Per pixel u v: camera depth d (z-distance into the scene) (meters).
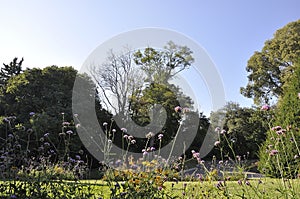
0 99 13.57
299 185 2.47
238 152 9.93
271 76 18.38
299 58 6.42
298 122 5.32
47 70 13.87
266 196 2.38
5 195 2.23
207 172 2.70
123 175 2.63
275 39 18.20
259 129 13.31
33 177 2.53
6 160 3.02
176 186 3.11
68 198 2.35
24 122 11.51
